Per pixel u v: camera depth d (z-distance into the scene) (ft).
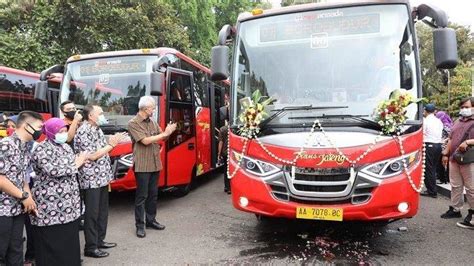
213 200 26.96
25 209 13.08
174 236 19.02
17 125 13.39
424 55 81.46
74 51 50.08
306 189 14.98
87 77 25.59
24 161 13.28
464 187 21.17
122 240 18.56
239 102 17.52
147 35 52.80
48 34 48.73
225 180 29.43
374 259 15.61
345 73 16.37
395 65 16.08
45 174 13.23
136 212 19.15
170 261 15.85
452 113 70.49
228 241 18.12
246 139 16.14
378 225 19.85
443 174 29.94
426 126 26.76
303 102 16.37
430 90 83.41
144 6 56.29
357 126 15.26
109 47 51.16
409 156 14.80
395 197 14.48
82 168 16.29
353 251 16.52
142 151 19.06
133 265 15.53
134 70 25.13
